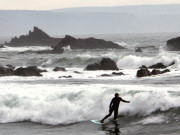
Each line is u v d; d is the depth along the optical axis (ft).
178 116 220.64
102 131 217.36
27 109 264.52
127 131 212.02
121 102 245.45
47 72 534.37
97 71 538.47
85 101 255.50
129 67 655.35
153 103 235.20
